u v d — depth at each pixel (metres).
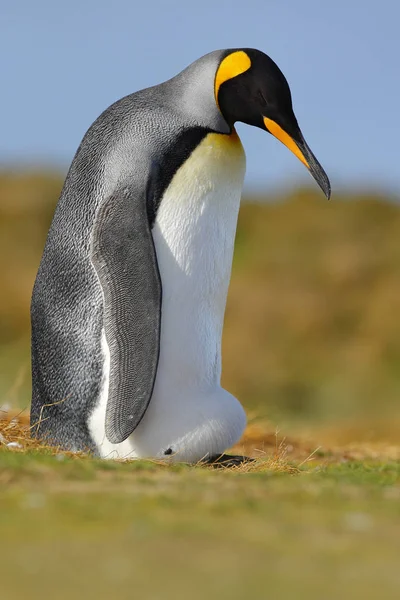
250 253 67.81
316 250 66.81
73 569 8.15
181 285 16.25
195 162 16.33
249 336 56.34
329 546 9.15
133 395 15.74
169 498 10.95
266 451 21.56
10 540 9.08
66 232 16.75
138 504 10.58
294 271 63.88
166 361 16.22
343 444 26.67
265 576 8.04
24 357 49.78
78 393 16.55
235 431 16.59
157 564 8.34
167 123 16.52
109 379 15.95
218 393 16.62
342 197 75.56
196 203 16.30
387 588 7.82
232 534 9.47
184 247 16.25
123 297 15.80
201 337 16.50
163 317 16.20
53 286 16.88
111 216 16.03
